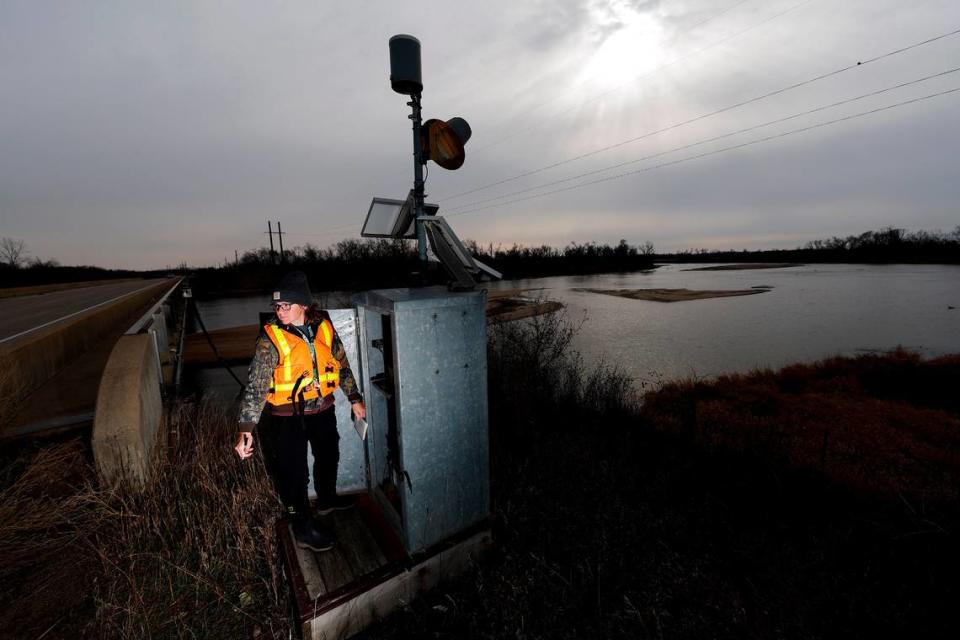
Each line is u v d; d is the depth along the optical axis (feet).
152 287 107.14
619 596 6.81
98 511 8.70
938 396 40.34
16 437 12.32
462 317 7.09
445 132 8.83
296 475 6.77
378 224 9.64
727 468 12.30
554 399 19.97
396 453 7.34
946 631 6.17
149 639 6.03
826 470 15.05
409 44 8.58
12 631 6.20
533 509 9.30
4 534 7.81
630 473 11.43
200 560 7.61
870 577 7.49
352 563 6.80
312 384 6.81
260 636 6.28
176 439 12.63
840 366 50.72
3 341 22.40
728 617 6.41
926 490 14.76
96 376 19.93
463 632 6.25
